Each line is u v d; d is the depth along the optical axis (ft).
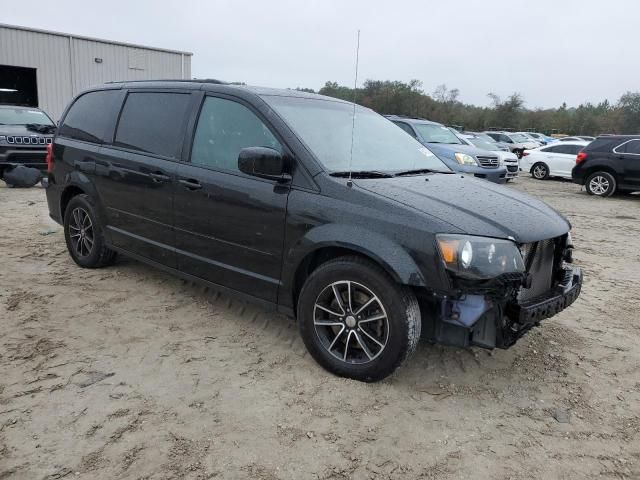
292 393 10.70
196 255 13.71
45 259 19.13
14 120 40.83
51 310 14.40
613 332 14.71
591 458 9.20
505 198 12.23
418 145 15.55
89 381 10.87
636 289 18.89
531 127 204.74
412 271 9.85
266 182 12.05
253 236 12.22
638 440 9.77
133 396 10.40
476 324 10.25
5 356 11.76
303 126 12.55
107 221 16.58
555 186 56.95
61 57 77.66
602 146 47.73
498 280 9.82
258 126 12.61
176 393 10.57
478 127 203.00
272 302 12.25
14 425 9.34
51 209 19.27
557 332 14.52
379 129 14.93
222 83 14.05
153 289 16.29
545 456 9.19
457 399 10.84
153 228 14.82
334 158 12.15
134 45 84.74
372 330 11.02
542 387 11.51
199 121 13.88
